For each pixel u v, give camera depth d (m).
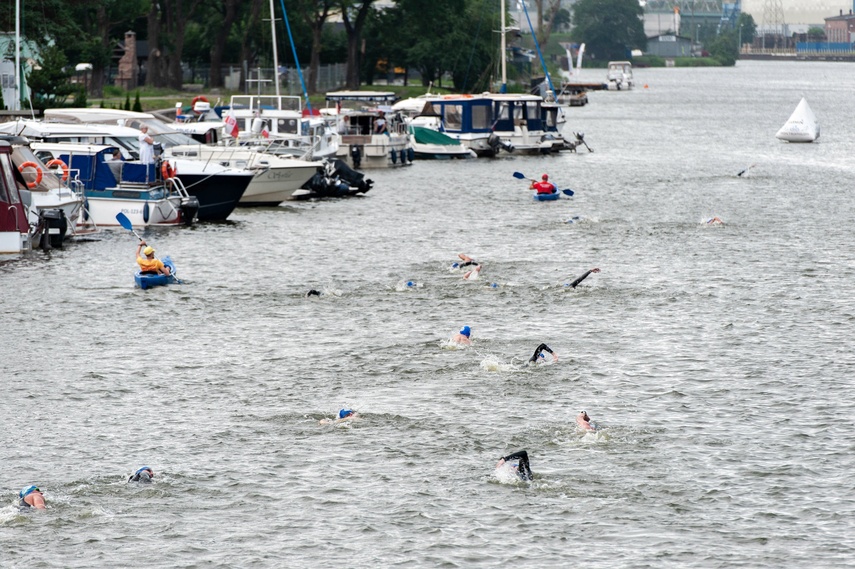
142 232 136.00
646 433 65.56
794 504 55.94
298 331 89.94
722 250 122.88
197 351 84.38
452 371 77.94
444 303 98.75
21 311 96.69
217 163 153.25
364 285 106.69
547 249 125.44
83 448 63.91
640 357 81.00
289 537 53.09
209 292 104.12
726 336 86.31
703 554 51.19
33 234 124.44
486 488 58.06
